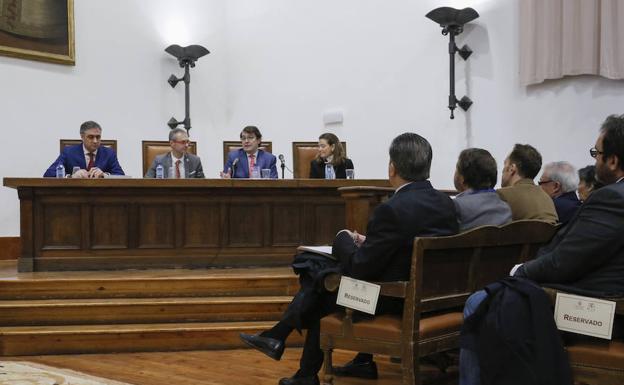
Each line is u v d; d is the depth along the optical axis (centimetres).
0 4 688
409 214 265
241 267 548
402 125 740
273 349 322
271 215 554
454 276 278
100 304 444
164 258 538
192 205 543
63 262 524
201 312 452
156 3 819
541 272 233
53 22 730
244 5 862
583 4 586
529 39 623
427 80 719
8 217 698
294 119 824
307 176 679
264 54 847
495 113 666
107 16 779
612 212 219
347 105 784
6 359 408
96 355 420
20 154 708
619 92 578
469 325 236
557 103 620
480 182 308
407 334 255
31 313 439
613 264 223
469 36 685
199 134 847
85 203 528
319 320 313
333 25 796
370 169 765
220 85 865
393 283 260
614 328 228
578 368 223
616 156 230
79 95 754
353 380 345
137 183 523
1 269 554
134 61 798
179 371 372
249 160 649
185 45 839
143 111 805
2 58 696
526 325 222
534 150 340
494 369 222
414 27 730
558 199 392
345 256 281
